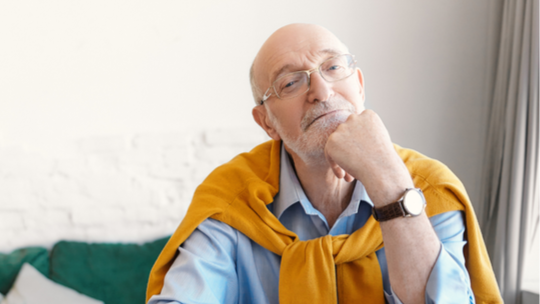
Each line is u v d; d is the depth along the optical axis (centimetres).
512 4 192
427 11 220
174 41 226
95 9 224
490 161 204
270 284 81
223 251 80
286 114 77
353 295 76
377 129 70
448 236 76
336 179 80
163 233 223
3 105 221
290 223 85
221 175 90
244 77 227
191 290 74
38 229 221
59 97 224
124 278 199
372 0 221
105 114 225
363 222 82
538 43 174
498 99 200
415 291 65
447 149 222
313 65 75
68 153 224
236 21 226
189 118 227
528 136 179
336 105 75
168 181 225
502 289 187
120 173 224
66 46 224
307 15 223
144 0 225
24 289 190
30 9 222
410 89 221
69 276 200
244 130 225
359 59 221
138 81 226
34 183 222
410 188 66
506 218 188
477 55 219
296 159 82
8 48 221
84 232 222
